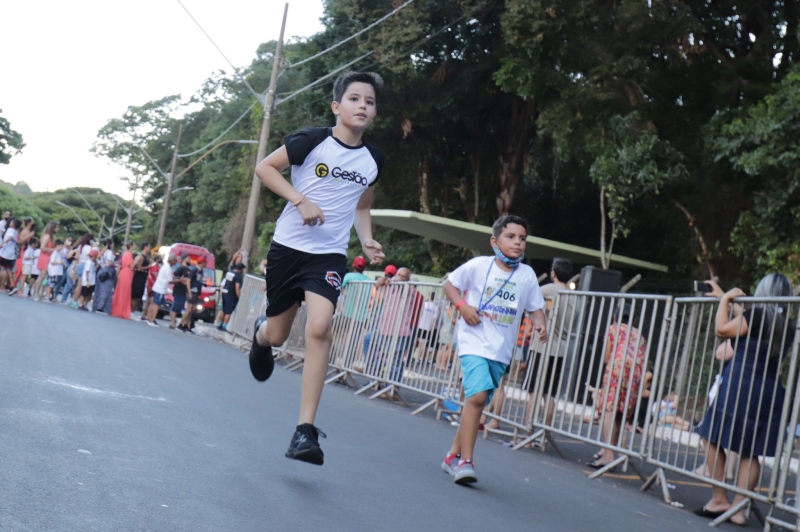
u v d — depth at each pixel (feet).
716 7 71.00
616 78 66.03
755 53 68.85
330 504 12.88
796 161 51.57
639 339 25.40
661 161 63.77
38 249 81.51
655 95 69.56
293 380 37.58
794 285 52.60
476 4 75.25
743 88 66.85
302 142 14.79
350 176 15.11
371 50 79.71
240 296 62.54
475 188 89.66
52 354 26.66
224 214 186.39
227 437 17.12
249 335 57.36
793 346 19.57
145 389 22.35
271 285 15.23
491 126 86.53
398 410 34.60
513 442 29.45
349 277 42.47
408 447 22.03
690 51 69.10
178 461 13.85
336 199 15.03
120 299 74.95
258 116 160.45
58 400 17.65
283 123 107.34
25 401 16.76
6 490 10.28
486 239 71.26
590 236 88.94
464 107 85.30
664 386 23.73
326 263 14.88
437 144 92.94
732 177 65.05
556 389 28.71
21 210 370.73
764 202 54.95
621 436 25.25
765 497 19.80
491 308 18.65
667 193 67.00
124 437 14.98
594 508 18.54
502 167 83.92
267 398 26.27
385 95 84.84
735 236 58.34
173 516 10.48
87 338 36.55
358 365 40.40
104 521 9.75
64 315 53.98
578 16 65.51
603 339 27.17
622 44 66.74
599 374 26.48
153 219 243.81
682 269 75.82
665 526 18.21
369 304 40.01
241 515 11.14
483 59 80.94
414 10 77.20
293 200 14.37
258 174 14.64
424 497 15.21
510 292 18.78
